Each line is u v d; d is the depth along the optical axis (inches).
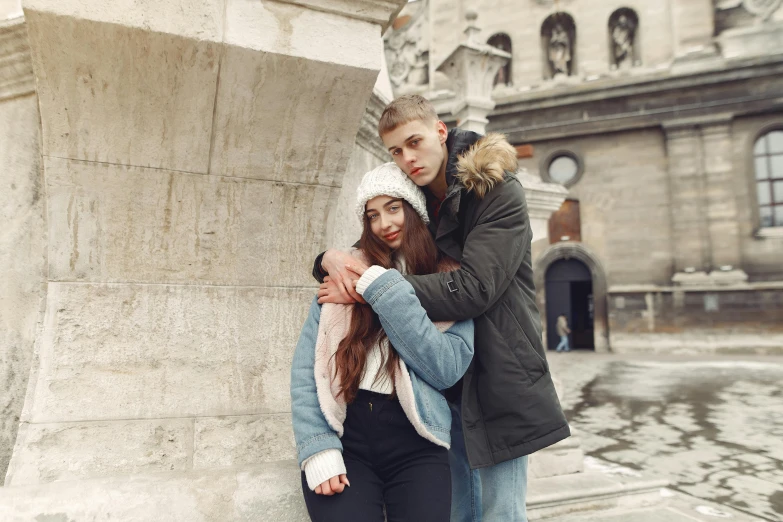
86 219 50.1
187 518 40.4
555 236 607.8
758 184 539.8
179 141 49.4
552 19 624.1
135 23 41.4
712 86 553.3
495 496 43.3
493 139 43.7
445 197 43.4
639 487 106.3
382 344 39.5
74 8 39.8
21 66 55.6
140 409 50.9
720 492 118.6
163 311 52.9
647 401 255.9
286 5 46.7
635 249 572.7
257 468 45.1
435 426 38.8
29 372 52.7
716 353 516.1
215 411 53.7
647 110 575.5
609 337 565.9
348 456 38.6
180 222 52.9
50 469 46.6
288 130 51.5
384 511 40.5
